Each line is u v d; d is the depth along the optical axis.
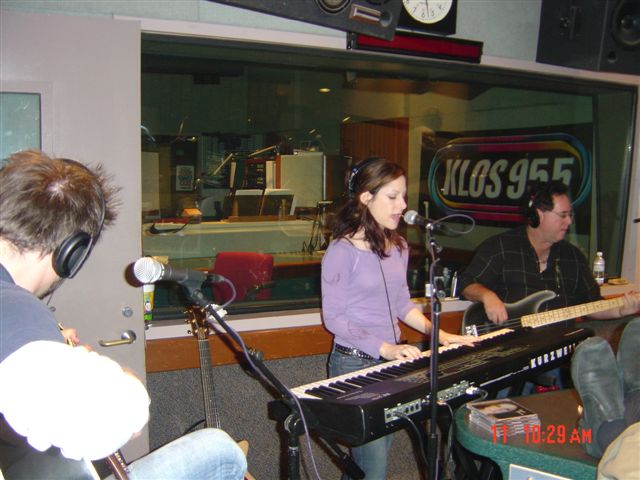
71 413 0.91
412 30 2.99
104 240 2.30
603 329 3.57
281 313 2.88
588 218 3.88
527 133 3.98
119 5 2.45
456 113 4.25
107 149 2.31
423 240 3.98
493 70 3.37
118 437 0.95
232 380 2.73
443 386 1.88
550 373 2.75
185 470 1.40
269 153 3.46
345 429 1.70
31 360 0.93
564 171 3.90
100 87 2.29
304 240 3.49
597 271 3.63
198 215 3.15
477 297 2.73
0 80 2.16
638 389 1.79
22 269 1.13
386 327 2.21
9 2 2.28
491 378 2.02
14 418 0.93
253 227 3.32
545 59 3.35
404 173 2.20
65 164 1.20
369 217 2.17
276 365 2.83
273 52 2.83
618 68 3.19
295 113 3.62
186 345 2.57
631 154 3.75
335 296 2.14
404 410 1.76
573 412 1.92
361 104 3.96
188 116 3.11
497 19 3.27
